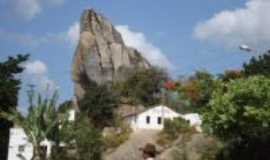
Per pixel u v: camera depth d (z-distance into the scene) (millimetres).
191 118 67812
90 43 98750
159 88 86875
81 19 103062
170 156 49375
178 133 61125
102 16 104188
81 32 100875
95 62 96375
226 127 33562
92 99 77438
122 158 59688
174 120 63156
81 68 96250
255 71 54406
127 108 82250
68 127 46594
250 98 33312
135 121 73750
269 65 54469
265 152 36781
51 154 46062
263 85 33500
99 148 51938
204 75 44000
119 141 64375
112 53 99375
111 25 104312
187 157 45625
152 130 69000
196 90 43969
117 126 70875
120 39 104750
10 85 45344
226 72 44438
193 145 47344
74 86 95812
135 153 60000
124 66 97750
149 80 87188
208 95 42469
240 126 33812
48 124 44938
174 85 49781
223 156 39688
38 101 44938
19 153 57688
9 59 46719
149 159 11000
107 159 59562
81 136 48500
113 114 77375
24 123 44875
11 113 45219
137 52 104750
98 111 76375
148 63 104375
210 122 34281
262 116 32562
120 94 85875
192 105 44969
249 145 37594
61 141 46219
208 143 45469
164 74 88812
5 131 48312
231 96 33719
